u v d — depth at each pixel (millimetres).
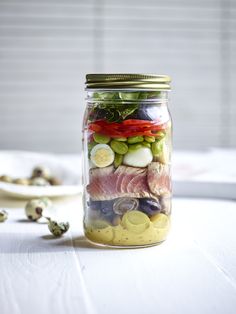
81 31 1440
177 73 1471
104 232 498
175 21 1453
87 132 508
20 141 1471
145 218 495
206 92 1480
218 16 1456
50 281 410
